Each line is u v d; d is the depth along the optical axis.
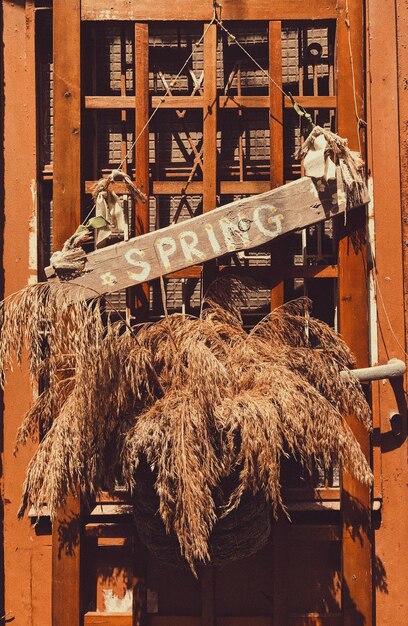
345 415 4.00
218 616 4.09
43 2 4.26
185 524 3.44
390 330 4.11
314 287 4.35
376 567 4.06
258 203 3.91
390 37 4.14
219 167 4.35
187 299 4.32
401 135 4.15
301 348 3.79
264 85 4.36
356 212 4.03
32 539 4.12
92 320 3.54
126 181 3.88
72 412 3.51
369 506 4.00
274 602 4.04
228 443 3.48
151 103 4.16
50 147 4.34
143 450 3.50
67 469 3.54
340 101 4.05
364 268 4.02
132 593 4.07
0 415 4.14
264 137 4.36
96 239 3.97
